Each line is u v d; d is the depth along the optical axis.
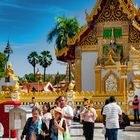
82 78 45.31
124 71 40.56
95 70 43.97
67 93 35.12
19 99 35.88
